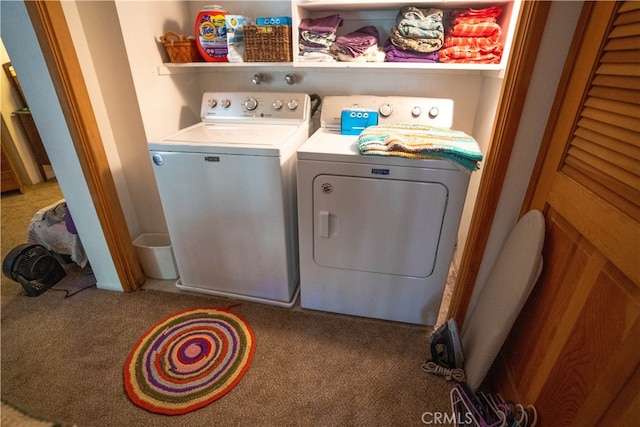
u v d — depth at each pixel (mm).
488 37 1473
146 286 1883
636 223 656
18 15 1229
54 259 1896
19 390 1285
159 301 1770
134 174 1774
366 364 1403
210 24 1688
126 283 1808
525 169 1114
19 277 1745
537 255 985
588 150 831
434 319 1566
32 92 1372
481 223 1235
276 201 1457
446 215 1315
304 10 1693
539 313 1022
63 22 1298
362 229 1417
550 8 902
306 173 1356
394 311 1589
